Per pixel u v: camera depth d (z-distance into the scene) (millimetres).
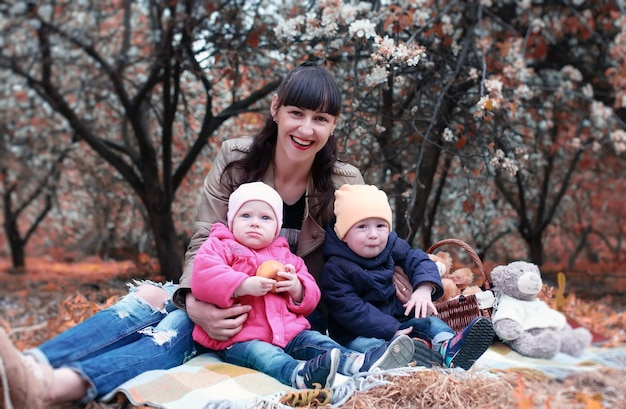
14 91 8680
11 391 2078
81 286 6887
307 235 3209
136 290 2844
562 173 8555
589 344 3123
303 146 3029
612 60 6121
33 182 10617
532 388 2531
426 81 4852
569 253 10844
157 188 6812
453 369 2613
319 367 2395
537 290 3082
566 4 5859
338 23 4324
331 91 3010
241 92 6395
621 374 2809
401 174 4547
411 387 2414
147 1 7109
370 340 2930
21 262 10750
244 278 2654
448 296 3420
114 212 9875
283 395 2324
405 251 3232
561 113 6762
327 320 3211
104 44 7516
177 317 2768
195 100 7129
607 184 9195
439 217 7211
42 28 6766
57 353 2398
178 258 6945
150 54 6961
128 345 2562
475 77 4598
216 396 2334
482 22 6113
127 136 7355
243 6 5605
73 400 2357
